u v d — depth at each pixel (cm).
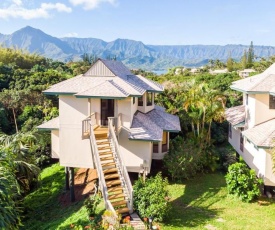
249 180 1769
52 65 8100
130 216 1494
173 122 2462
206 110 2606
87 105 1983
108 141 1905
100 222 1393
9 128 3806
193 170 2166
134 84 2345
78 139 2011
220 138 3161
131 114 2028
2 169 1563
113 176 1745
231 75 6519
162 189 1545
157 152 2298
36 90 4456
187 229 1428
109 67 2294
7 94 4159
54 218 1878
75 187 2280
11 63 6588
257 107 2130
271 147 1684
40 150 2972
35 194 2350
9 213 1398
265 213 1616
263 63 10044
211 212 1633
